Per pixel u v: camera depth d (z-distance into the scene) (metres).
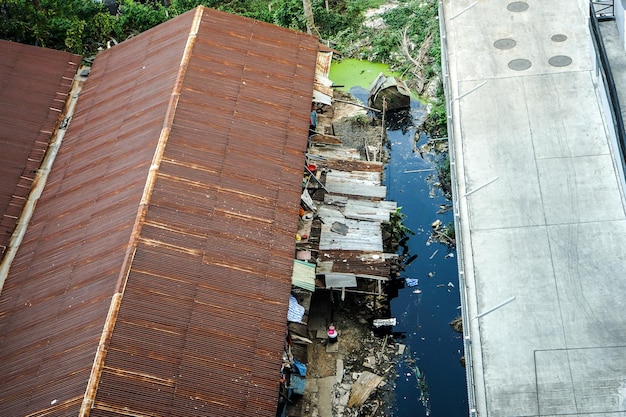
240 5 47.12
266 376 23.36
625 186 26.02
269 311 24.86
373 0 47.69
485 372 22.70
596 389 21.81
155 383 22.16
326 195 32.72
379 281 31.11
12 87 34.25
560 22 34.84
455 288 31.92
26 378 22.66
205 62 32.28
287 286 25.72
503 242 25.95
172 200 26.72
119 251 25.11
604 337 22.89
